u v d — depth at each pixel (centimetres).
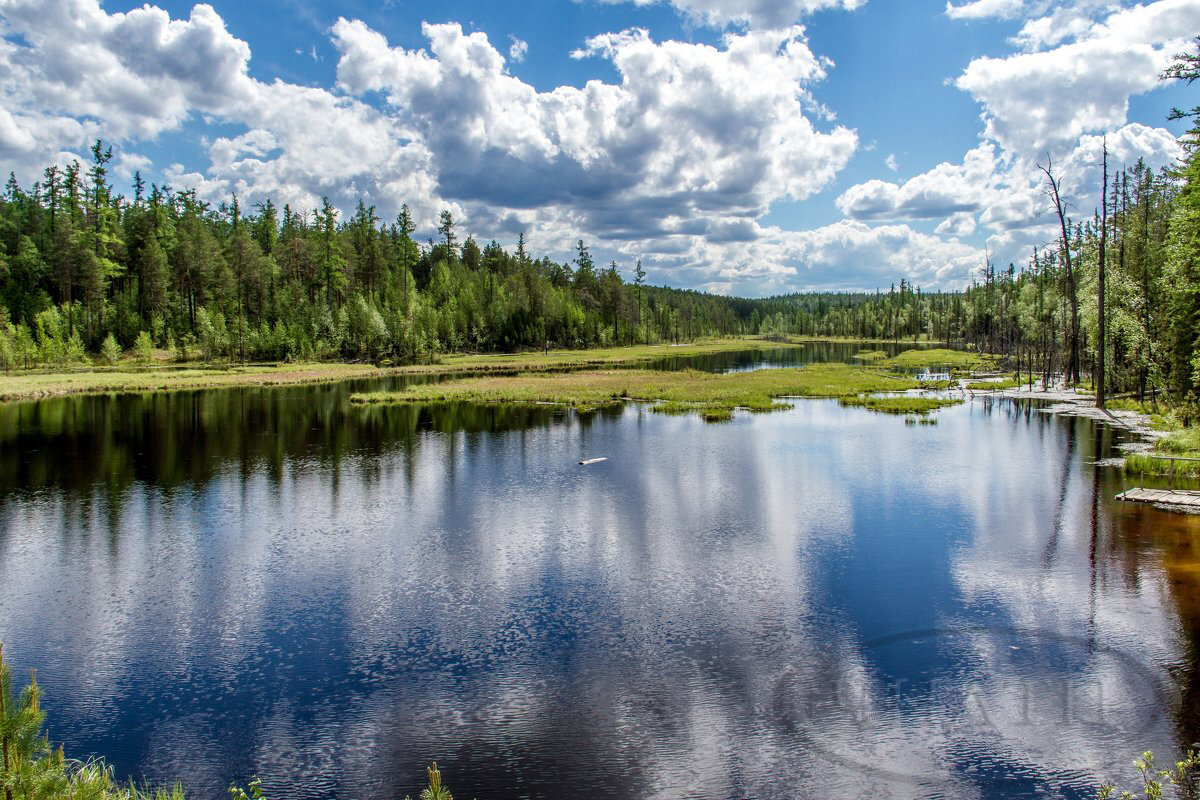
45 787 603
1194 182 3353
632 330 16238
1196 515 2198
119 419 4722
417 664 1378
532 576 1830
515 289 14025
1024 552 1905
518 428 4359
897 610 1560
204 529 2281
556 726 1155
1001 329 11162
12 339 8175
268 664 1392
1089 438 3650
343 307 10862
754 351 14438
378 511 2478
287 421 4662
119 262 10694
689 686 1263
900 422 4450
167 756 1105
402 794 1004
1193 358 3584
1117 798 932
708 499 2575
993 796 946
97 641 1500
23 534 2234
